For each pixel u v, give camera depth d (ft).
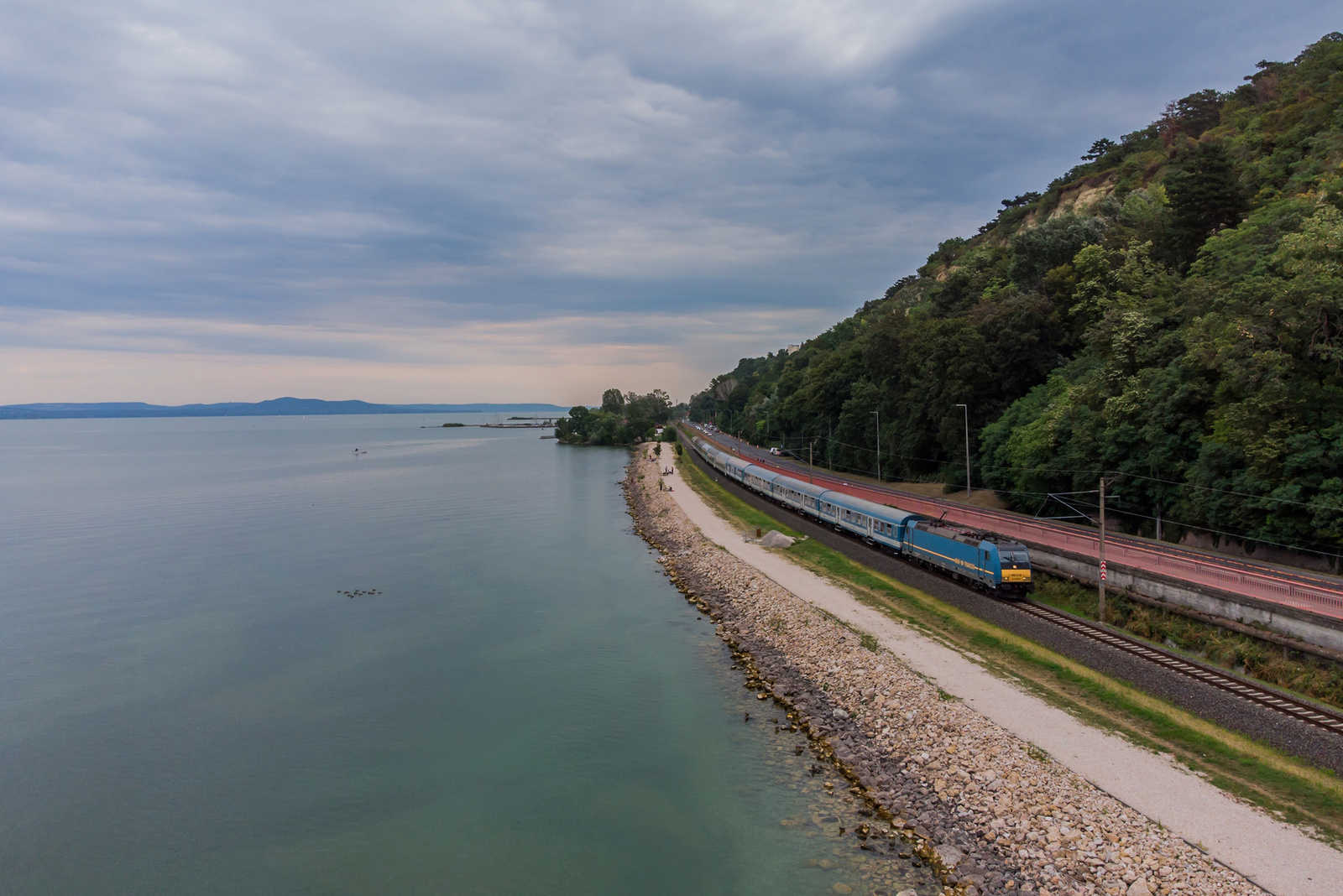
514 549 245.24
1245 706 88.63
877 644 123.95
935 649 120.47
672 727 108.27
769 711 112.06
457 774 97.81
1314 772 77.61
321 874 78.28
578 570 213.66
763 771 93.56
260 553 241.55
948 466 284.20
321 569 217.97
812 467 365.81
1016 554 139.33
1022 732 91.15
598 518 312.50
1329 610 107.86
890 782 86.99
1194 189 236.22
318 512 331.77
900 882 69.92
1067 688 102.63
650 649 142.92
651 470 444.14
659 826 83.87
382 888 75.72
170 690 127.95
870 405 355.36
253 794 94.53
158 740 109.50
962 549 149.79
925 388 297.53
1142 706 95.04
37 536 275.39
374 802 91.81
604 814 87.25
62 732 112.68
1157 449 167.53
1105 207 324.80
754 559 199.72
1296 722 84.17
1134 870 66.44
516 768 98.78
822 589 162.40
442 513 326.85
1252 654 106.73
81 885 77.41
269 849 82.89
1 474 540.93
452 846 82.38
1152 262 244.01
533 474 508.94
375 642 151.84
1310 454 130.52
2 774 100.17
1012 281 327.67
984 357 269.03
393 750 105.09
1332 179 201.87
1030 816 75.61
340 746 106.73
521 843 82.17
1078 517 200.85
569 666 135.03
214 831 86.79
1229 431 148.56
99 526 297.12
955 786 82.74
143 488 436.76
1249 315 155.33
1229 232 212.64
